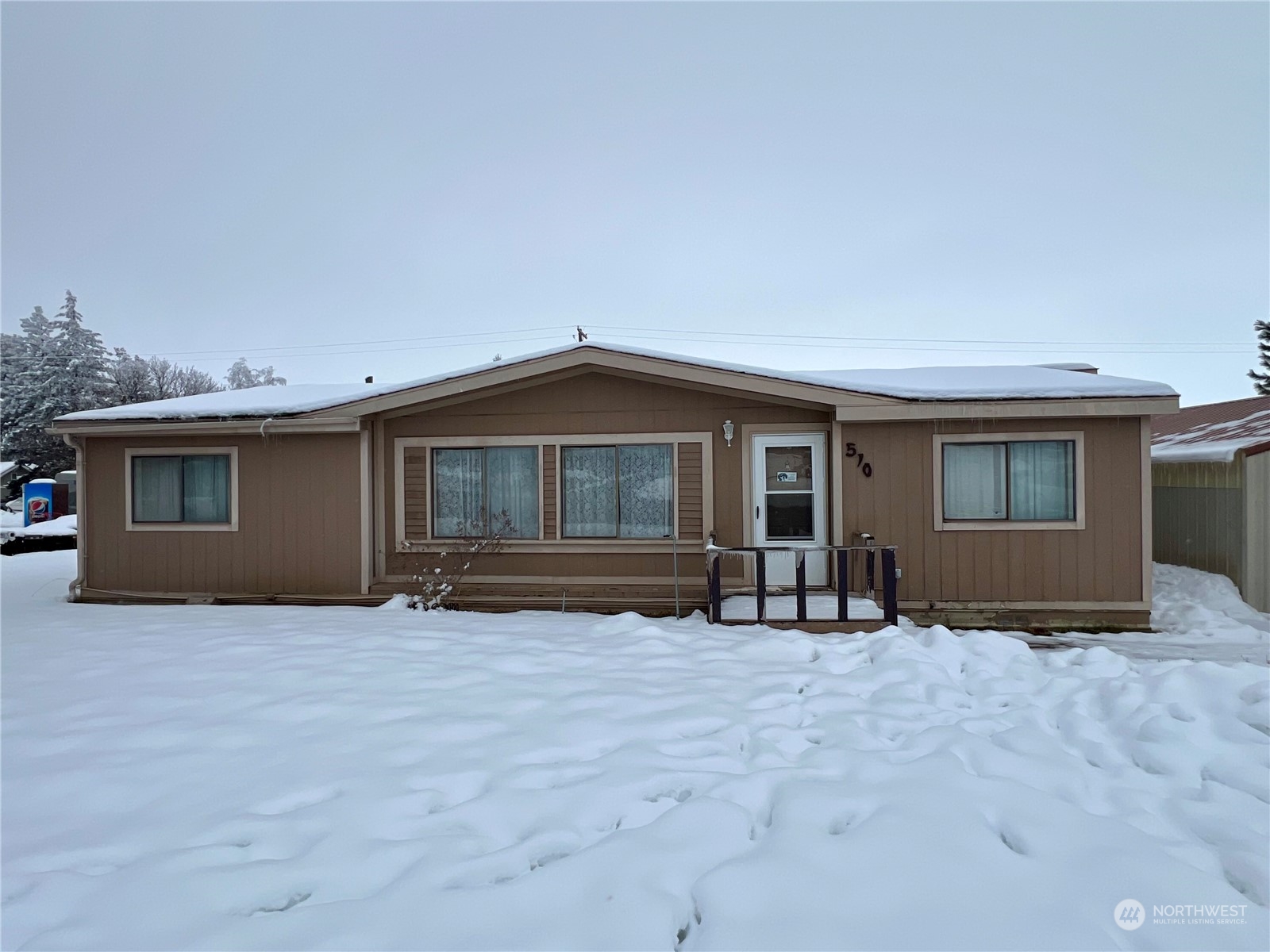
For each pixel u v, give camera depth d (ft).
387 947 7.93
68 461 132.98
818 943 8.00
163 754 13.20
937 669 18.67
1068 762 13.03
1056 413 27.14
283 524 31.30
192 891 9.02
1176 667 17.49
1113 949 7.96
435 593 30.17
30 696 16.63
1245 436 32.65
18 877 9.45
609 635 22.88
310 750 13.28
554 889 8.95
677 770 12.41
